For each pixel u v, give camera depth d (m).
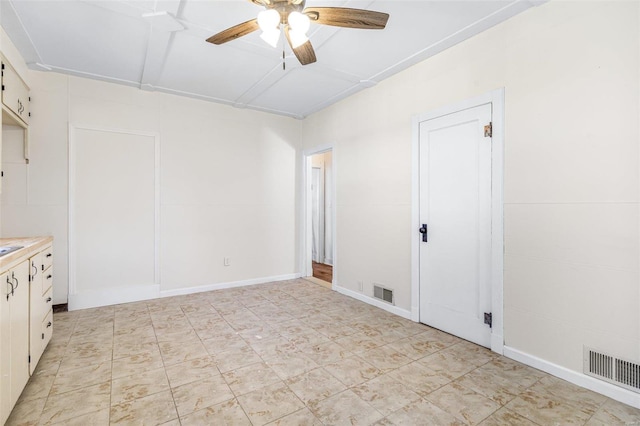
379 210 3.59
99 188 3.58
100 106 3.57
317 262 6.41
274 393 1.94
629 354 1.82
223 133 4.38
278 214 4.89
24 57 2.98
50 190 3.33
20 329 1.80
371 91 3.70
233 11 2.29
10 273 1.66
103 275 3.62
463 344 2.63
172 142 4.01
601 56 1.92
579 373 2.02
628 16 1.82
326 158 6.29
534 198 2.23
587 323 1.99
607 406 1.81
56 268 3.37
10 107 2.68
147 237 3.86
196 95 4.03
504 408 1.80
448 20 2.39
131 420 1.69
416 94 3.14
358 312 3.42
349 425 1.66
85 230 3.51
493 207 2.47
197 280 4.20
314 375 2.14
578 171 2.02
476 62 2.60
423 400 1.87
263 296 4.02
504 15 2.33
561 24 2.09
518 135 2.32
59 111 3.37
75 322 3.08
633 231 1.81
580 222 2.02
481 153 2.58
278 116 4.87
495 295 2.46
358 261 3.89
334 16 1.85
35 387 1.98
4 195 3.12
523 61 2.29
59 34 2.59
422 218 3.09
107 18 2.37
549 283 2.16
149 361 2.33
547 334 2.17
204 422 1.68
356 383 2.05
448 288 2.86
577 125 2.02
